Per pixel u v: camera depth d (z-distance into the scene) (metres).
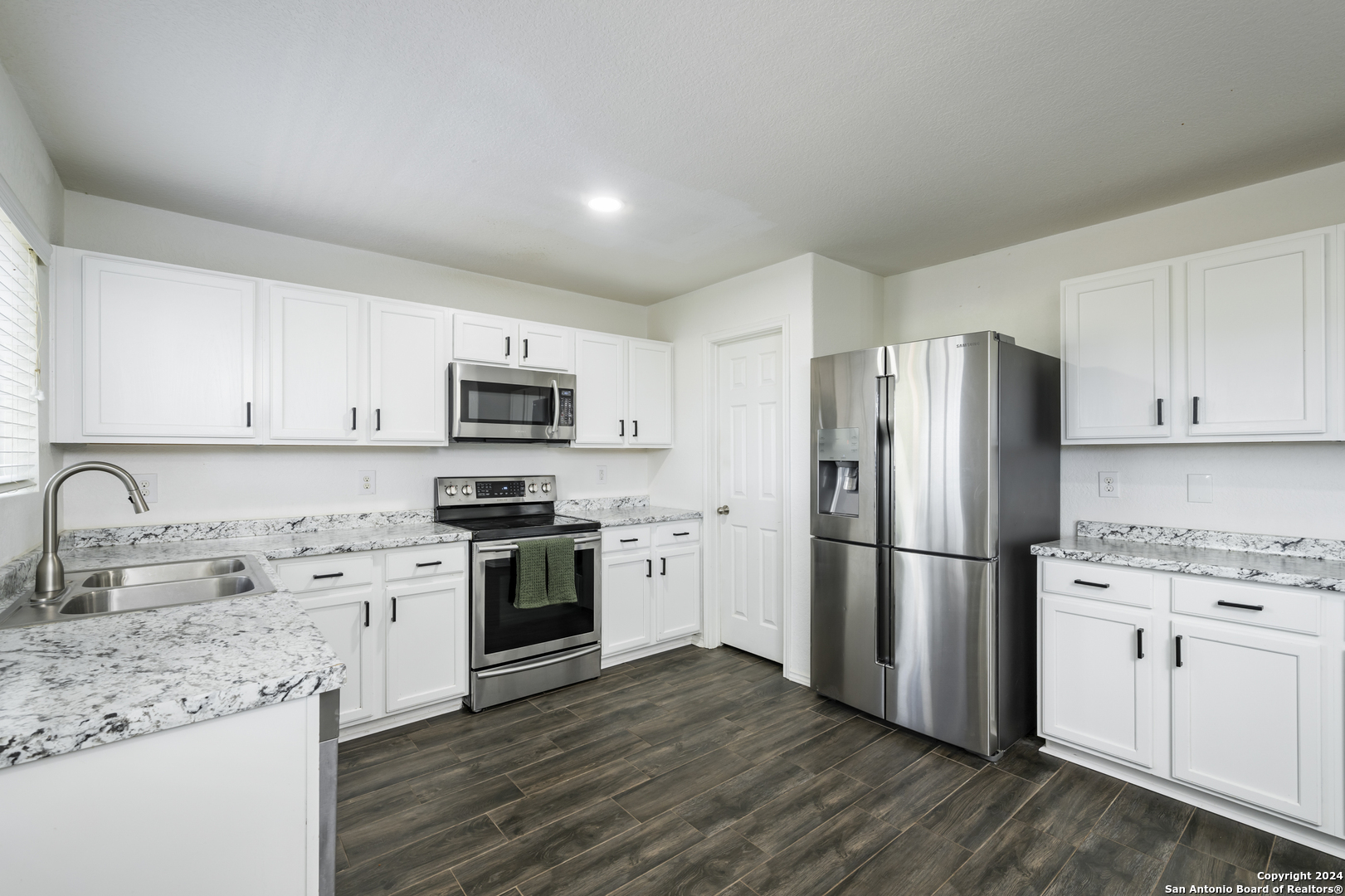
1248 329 2.17
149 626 1.28
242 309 2.54
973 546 2.43
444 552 2.79
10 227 1.78
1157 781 2.16
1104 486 2.75
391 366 2.92
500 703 2.92
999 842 1.87
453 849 1.84
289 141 2.06
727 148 2.13
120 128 1.96
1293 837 1.88
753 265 3.43
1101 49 1.61
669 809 2.05
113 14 1.45
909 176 2.35
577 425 3.58
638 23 1.50
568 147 2.12
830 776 2.27
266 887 1.01
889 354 2.70
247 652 1.12
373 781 2.22
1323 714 1.80
